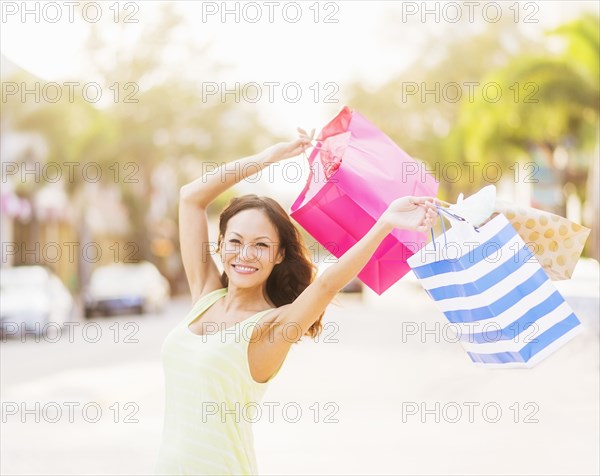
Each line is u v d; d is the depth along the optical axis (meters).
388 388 21.98
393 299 62.75
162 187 106.00
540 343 6.68
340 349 31.92
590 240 49.41
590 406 16.14
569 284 13.19
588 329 12.08
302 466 14.57
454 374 21.16
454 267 6.75
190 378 6.69
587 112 53.97
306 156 8.26
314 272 7.38
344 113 8.02
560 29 51.72
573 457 13.73
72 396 22.97
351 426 17.67
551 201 65.81
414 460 14.61
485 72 88.38
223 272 7.63
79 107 76.94
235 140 89.50
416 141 94.38
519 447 14.59
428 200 6.63
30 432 17.97
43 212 82.56
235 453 6.62
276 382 23.94
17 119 74.50
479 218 6.83
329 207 7.63
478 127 59.19
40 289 43.91
